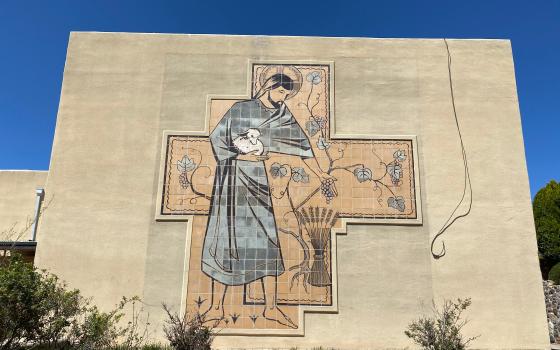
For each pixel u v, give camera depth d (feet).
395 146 35.01
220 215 33.37
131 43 36.81
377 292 32.45
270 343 31.45
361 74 36.40
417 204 33.94
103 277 32.60
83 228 33.37
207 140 34.81
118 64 36.40
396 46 37.06
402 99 36.01
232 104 35.50
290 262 32.65
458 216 33.91
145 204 33.78
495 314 32.40
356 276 32.65
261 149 34.58
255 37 36.91
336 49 36.83
